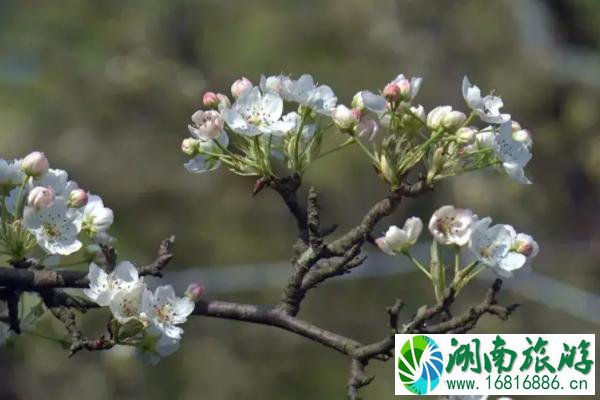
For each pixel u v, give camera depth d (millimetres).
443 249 4078
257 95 4117
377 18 15773
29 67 16141
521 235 3779
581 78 14922
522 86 15023
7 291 4086
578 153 14672
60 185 4227
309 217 3984
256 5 16125
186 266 14461
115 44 16047
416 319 3719
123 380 12281
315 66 15797
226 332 13633
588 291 14266
